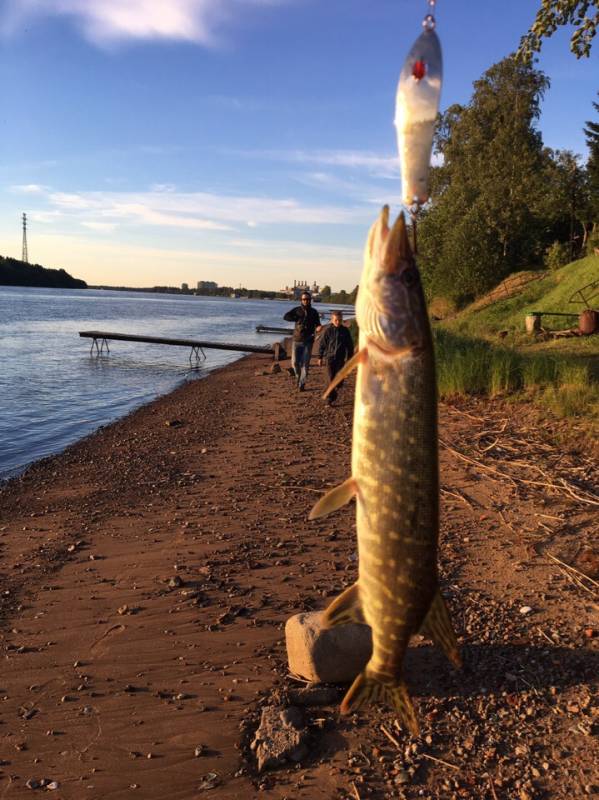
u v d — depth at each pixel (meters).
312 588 5.86
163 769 3.70
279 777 3.58
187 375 27.41
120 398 20.56
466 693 4.13
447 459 9.68
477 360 14.76
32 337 44.75
